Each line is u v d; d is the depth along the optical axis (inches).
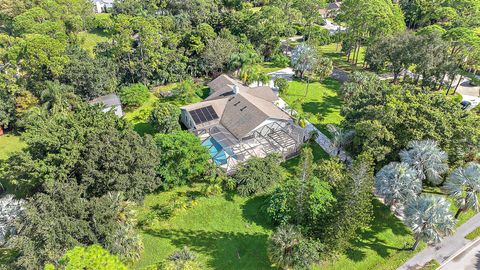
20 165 1487.5
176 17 3905.0
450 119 1764.3
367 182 1330.0
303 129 2269.9
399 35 2888.8
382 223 1676.9
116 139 1598.2
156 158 1739.7
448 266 1467.8
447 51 2770.7
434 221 1384.1
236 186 1873.8
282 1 4264.3
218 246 1553.9
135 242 1390.3
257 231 1628.9
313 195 1578.5
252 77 2987.2
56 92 2306.8
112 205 1405.0
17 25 3240.7
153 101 2827.3
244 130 2129.7
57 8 3577.8
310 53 3161.9
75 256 1042.1
